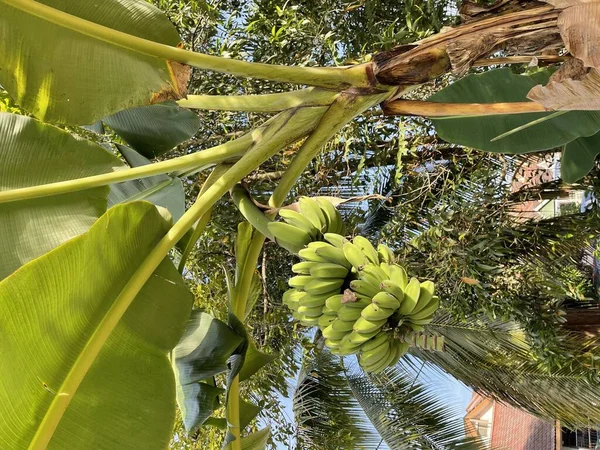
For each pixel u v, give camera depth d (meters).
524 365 3.30
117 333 1.18
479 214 3.31
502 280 3.36
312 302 1.31
